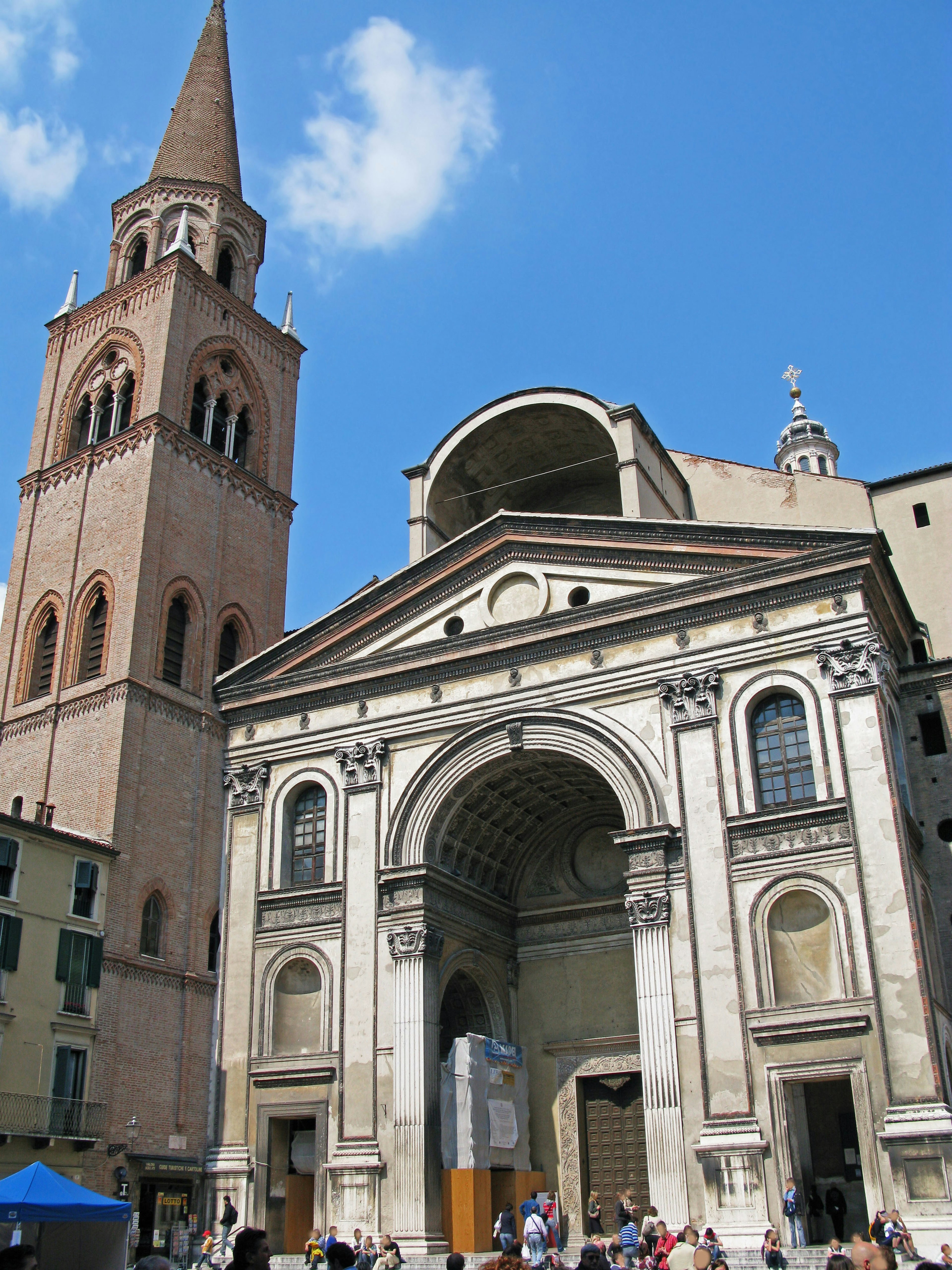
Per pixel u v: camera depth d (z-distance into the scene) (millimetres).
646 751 31000
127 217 49375
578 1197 33094
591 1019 34969
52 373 46594
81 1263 21156
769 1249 23281
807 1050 26656
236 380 46656
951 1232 23734
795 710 30016
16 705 40406
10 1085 29766
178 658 40031
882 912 26859
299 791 36375
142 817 36219
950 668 33188
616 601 32656
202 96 52250
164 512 40656
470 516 42406
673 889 29328
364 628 36875
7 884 31312
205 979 36531
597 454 41000
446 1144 30750
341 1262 9617
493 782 34188
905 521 39844
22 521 43938
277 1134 32656
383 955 32438
